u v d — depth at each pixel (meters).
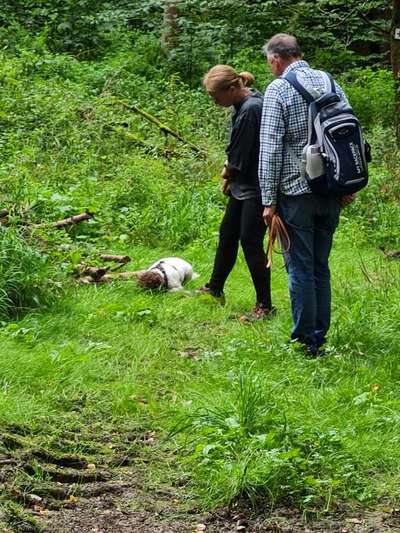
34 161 12.05
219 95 7.67
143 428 5.45
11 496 4.52
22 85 14.97
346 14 21.53
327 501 4.61
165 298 8.02
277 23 20.45
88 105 14.30
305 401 5.74
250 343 6.88
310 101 6.46
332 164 6.31
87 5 21.00
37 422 5.36
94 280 8.25
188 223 10.31
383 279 8.44
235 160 7.69
